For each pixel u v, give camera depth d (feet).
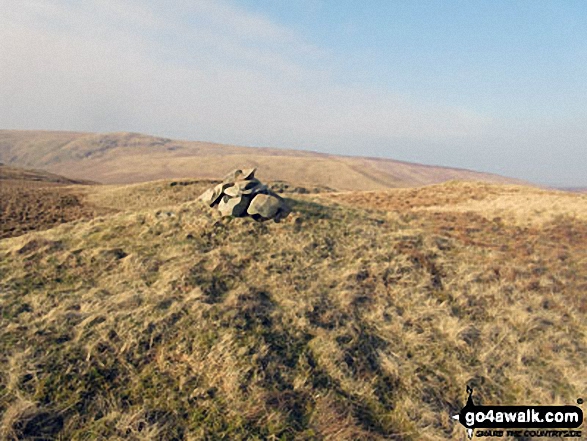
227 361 22.13
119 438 16.80
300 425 18.60
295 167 651.25
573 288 38.24
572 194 91.81
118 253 38.91
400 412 20.11
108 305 27.89
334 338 25.80
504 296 34.65
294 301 30.42
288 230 47.73
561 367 25.03
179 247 40.75
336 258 42.11
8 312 26.61
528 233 59.98
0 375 19.94
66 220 107.65
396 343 26.43
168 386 20.44
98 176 639.76
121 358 22.16
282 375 21.84
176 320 26.14
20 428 16.84
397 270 38.86
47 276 33.53
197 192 163.73
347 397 20.84
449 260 42.98
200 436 17.22
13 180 203.00
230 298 29.45
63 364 21.06
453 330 28.07
